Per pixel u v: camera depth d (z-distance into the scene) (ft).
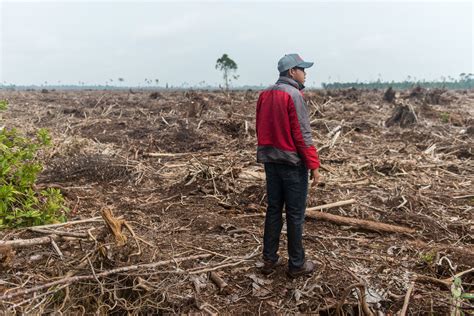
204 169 21.15
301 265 12.26
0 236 13.55
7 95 84.07
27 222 14.76
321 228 16.07
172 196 19.53
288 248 12.28
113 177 22.11
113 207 18.15
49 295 10.67
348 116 45.60
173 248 13.93
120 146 31.27
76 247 13.39
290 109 11.33
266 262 12.46
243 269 12.80
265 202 18.60
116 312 10.78
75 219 16.38
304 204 12.14
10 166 16.94
